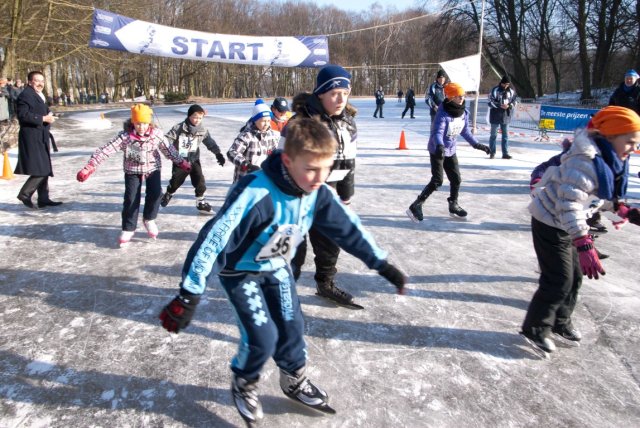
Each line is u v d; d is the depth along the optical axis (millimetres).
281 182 2072
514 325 3445
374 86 80812
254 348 2244
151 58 50250
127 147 4812
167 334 3283
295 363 2422
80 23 20969
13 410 2518
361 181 8234
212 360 2980
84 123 19156
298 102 3436
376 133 16078
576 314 3609
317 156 1948
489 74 42562
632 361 3012
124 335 3270
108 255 4742
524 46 34281
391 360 3002
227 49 11852
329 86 3295
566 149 3330
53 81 41625
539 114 14008
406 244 5109
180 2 54312
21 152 6172
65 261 4586
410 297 3873
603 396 2678
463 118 5605
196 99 55719
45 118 6152
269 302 2391
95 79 52750
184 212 6285
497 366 2949
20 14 19891
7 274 4277
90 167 4543
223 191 7574
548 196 2881
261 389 2689
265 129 4914
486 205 6676
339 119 3512
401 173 8953
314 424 2439
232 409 2549
